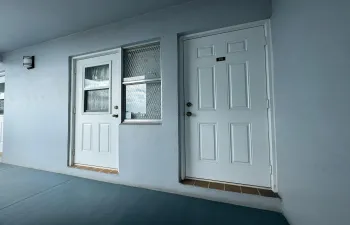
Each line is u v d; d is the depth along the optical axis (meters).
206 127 2.08
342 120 0.75
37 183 2.33
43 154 2.92
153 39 2.26
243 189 1.83
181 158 2.12
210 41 2.08
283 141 1.52
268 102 1.84
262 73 1.87
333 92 0.81
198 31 2.07
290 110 1.34
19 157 3.17
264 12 1.77
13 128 3.28
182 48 2.19
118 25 2.43
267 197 1.67
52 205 1.76
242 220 1.49
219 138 2.02
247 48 1.93
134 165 2.25
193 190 1.94
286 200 1.48
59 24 2.49
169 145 2.09
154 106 2.32
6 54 3.47
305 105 1.09
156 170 2.13
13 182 2.37
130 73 2.47
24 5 2.05
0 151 3.73
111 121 2.61
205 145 2.07
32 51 3.14
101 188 2.17
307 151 1.07
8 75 3.43
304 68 1.09
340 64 0.76
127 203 1.80
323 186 0.89
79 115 2.82
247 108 1.92
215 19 1.93
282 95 1.52
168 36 2.14
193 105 2.13
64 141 2.76
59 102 2.84
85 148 2.76
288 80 1.37
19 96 3.25
